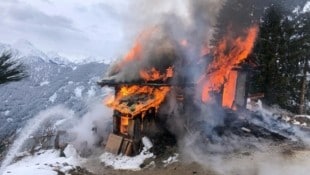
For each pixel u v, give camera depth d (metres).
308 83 31.81
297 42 29.80
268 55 28.89
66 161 16.48
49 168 14.73
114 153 17.27
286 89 30.25
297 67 30.47
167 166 15.38
